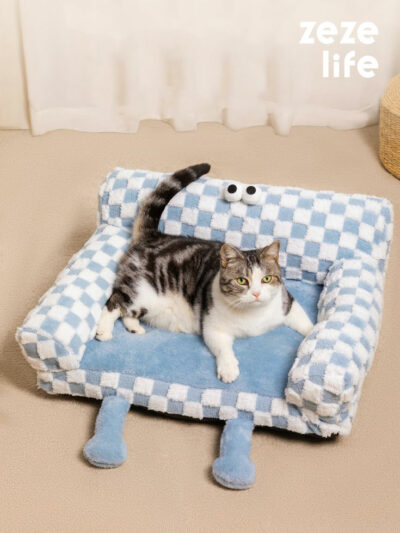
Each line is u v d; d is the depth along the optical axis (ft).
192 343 6.49
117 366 6.26
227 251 6.05
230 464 5.70
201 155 10.77
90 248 7.20
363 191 9.76
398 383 6.79
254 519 5.50
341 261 6.95
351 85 11.28
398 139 9.69
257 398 5.98
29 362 6.31
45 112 11.40
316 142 11.09
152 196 7.24
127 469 5.93
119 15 10.80
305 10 10.74
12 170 10.44
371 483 5.79
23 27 10.61
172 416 6.42
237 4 10.70
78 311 6.39
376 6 10.75
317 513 5.55
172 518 5.52
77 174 10.34
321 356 5.74
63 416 6.45
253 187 7.14
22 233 9.07
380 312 6.59
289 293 6.73
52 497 5.71
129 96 11.33
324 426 5.83
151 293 6.74
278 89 11.16
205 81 11.40
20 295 7.99
